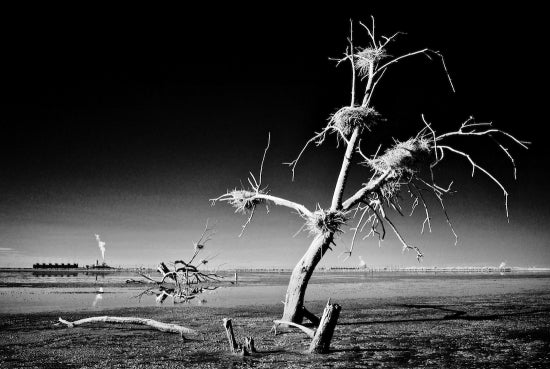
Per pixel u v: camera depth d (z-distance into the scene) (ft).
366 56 49.49
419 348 36.55
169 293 94.58
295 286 48.29
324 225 46.32
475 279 221.87
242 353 33.94
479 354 34.09
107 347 37.27
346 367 29.91
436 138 48.21
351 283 172.65
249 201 56.18
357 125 47.57
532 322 52.65
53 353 34.94
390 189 50.93
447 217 49.88
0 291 115.44
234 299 92.63
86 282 169.27
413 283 171.73
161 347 37.19
